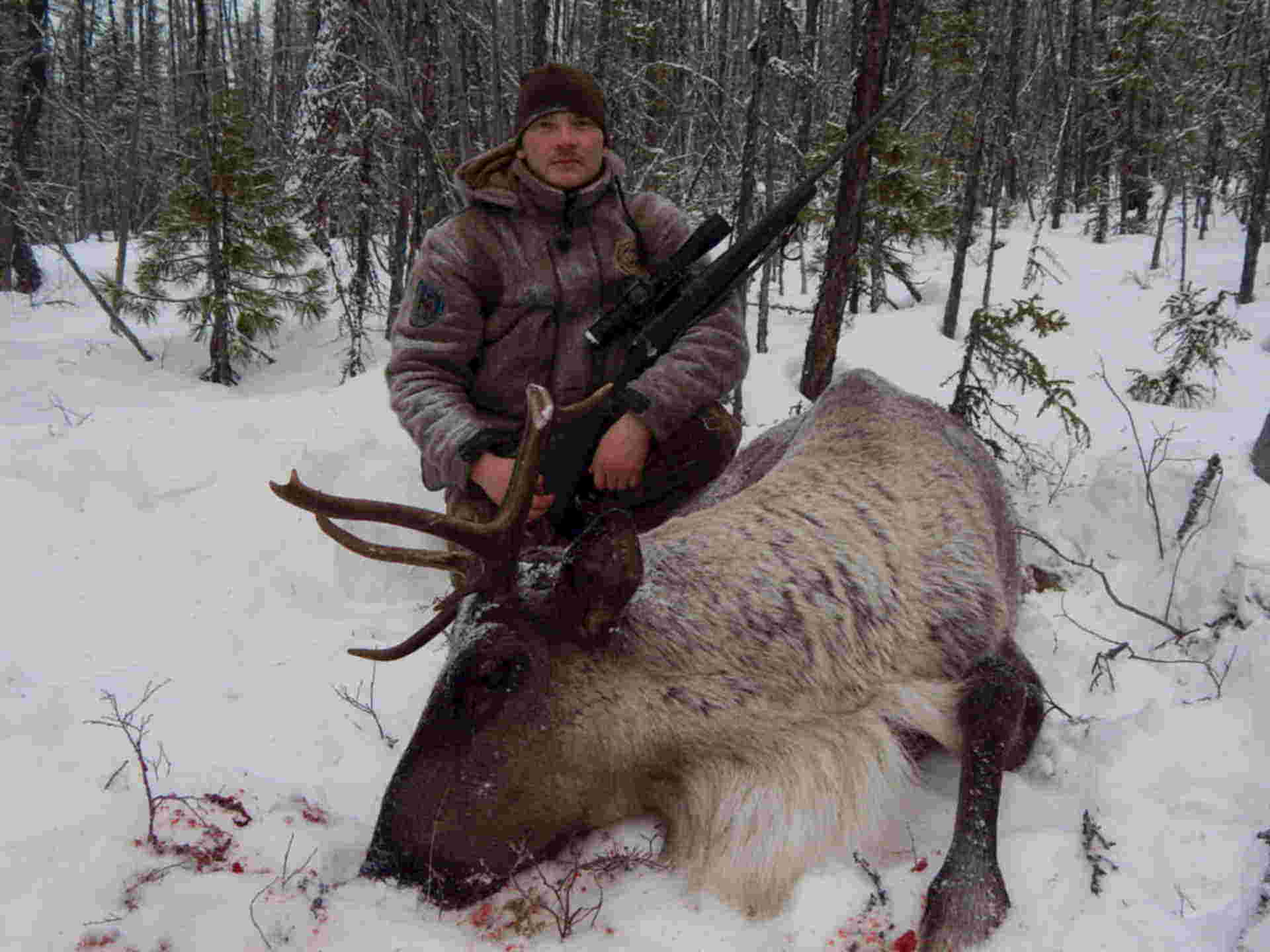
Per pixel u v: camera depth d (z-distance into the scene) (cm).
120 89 2600
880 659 263
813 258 1616
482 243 344
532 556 266
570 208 346
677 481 356
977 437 387
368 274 1186
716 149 1115
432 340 344
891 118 1157
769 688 252
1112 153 2289
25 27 1639
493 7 723
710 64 1322
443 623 255
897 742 257
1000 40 1410
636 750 250
